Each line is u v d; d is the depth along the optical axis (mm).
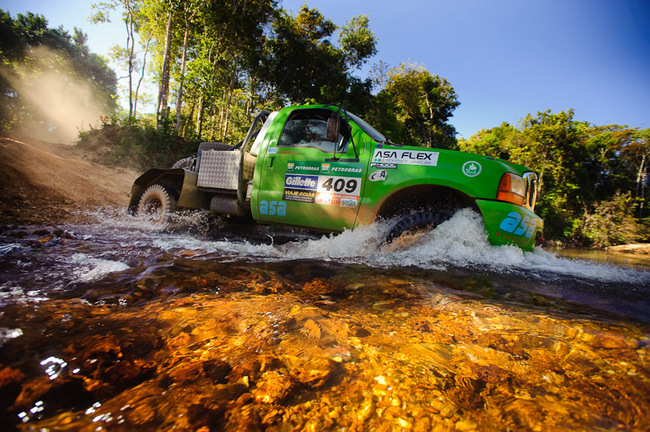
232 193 4105
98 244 2844
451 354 1084
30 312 1282
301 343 1118
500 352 1104
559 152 24844
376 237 3014
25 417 706
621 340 1213
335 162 3316
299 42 26828
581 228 21391
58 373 877
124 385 847
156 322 1252
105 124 16203
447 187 2912
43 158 7941
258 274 2123
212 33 21203
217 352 1042
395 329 1298
